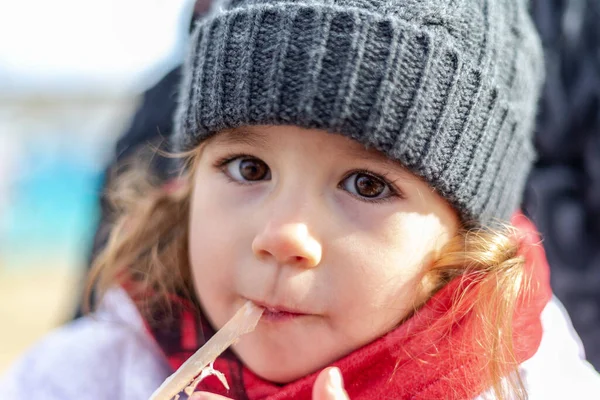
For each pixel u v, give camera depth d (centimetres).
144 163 51
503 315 35
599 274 48
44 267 198
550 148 49
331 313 34
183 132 38
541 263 40
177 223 44
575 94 48
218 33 36
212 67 36
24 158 221
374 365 35
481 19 37
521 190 42
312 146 34
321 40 34
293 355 35
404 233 34
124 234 46
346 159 34
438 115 35
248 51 35
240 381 37
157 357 42
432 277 36
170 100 52
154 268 44
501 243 37
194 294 42
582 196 48
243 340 35
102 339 44
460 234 37
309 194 34
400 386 35
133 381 41
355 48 34
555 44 49
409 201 35
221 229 35
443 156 35
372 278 34
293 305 34
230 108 35
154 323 42
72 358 43
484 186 37
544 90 49
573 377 38
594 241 48
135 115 54
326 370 33
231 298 35
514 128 38
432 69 35
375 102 34
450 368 35
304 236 33
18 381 44
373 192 35
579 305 48
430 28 35
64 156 225
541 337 37
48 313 148
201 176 37
